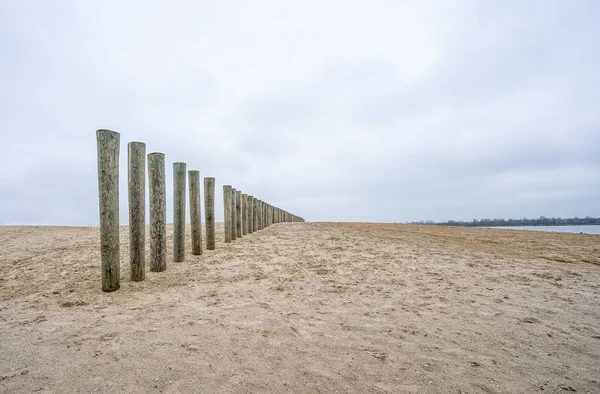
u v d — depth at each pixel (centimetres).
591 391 176
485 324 277
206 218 663
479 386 179
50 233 1042
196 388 172
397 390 174
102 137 359
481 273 480
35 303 330
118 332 249
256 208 1125
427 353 220
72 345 226
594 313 307
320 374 189
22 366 195
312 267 520
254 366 197
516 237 998
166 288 388
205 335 244
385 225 1634
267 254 627
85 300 339
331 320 283
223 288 391
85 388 172
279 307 319
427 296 364
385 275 468
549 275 468
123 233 914
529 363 207
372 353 218
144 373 187
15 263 538
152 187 455
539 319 290
